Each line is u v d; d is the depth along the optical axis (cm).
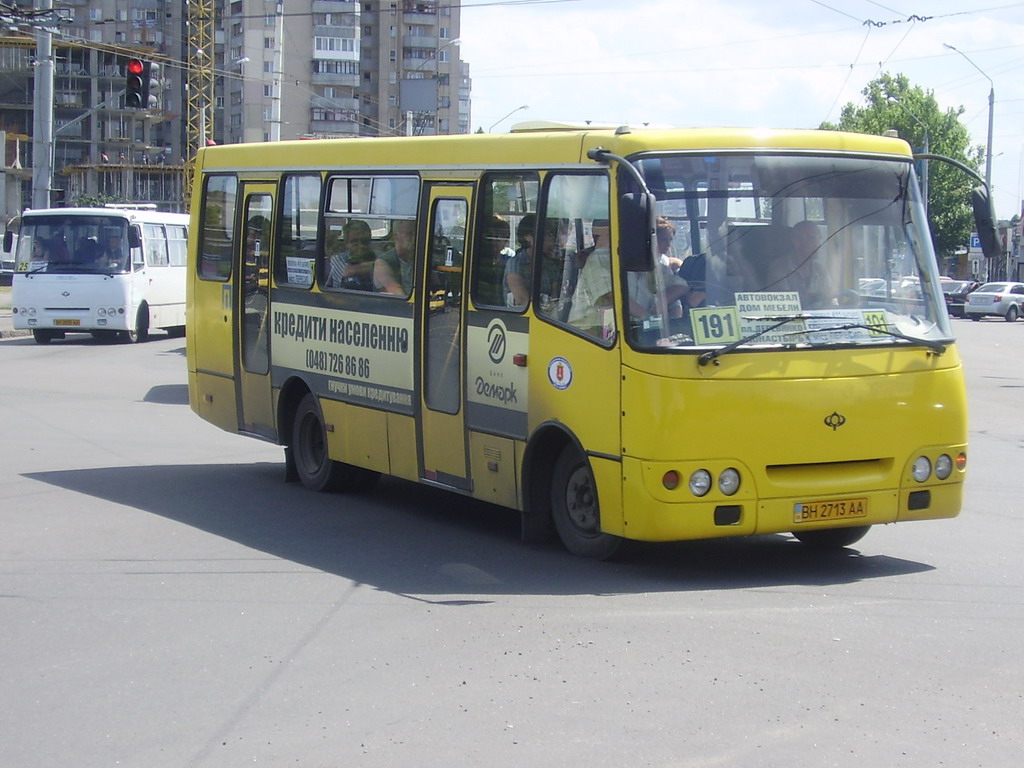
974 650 678
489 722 564
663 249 804
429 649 679
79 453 1392
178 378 2197
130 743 542
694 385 789
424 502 1138
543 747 533
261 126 11050
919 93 10238
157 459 1366
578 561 893
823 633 710
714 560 905
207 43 8312
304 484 1195
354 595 795
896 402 834
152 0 12206
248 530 1002
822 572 869
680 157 816
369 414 1077
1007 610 764
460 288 965
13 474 1252
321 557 907
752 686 615
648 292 802
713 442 793
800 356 810
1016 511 1110
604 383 823
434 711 580
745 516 802
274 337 1209
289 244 1189
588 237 843
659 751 527
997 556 923
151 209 3400
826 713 576
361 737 546
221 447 1463
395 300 1037
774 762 515
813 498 816
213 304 1308
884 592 809
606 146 832
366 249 1079
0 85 11156
